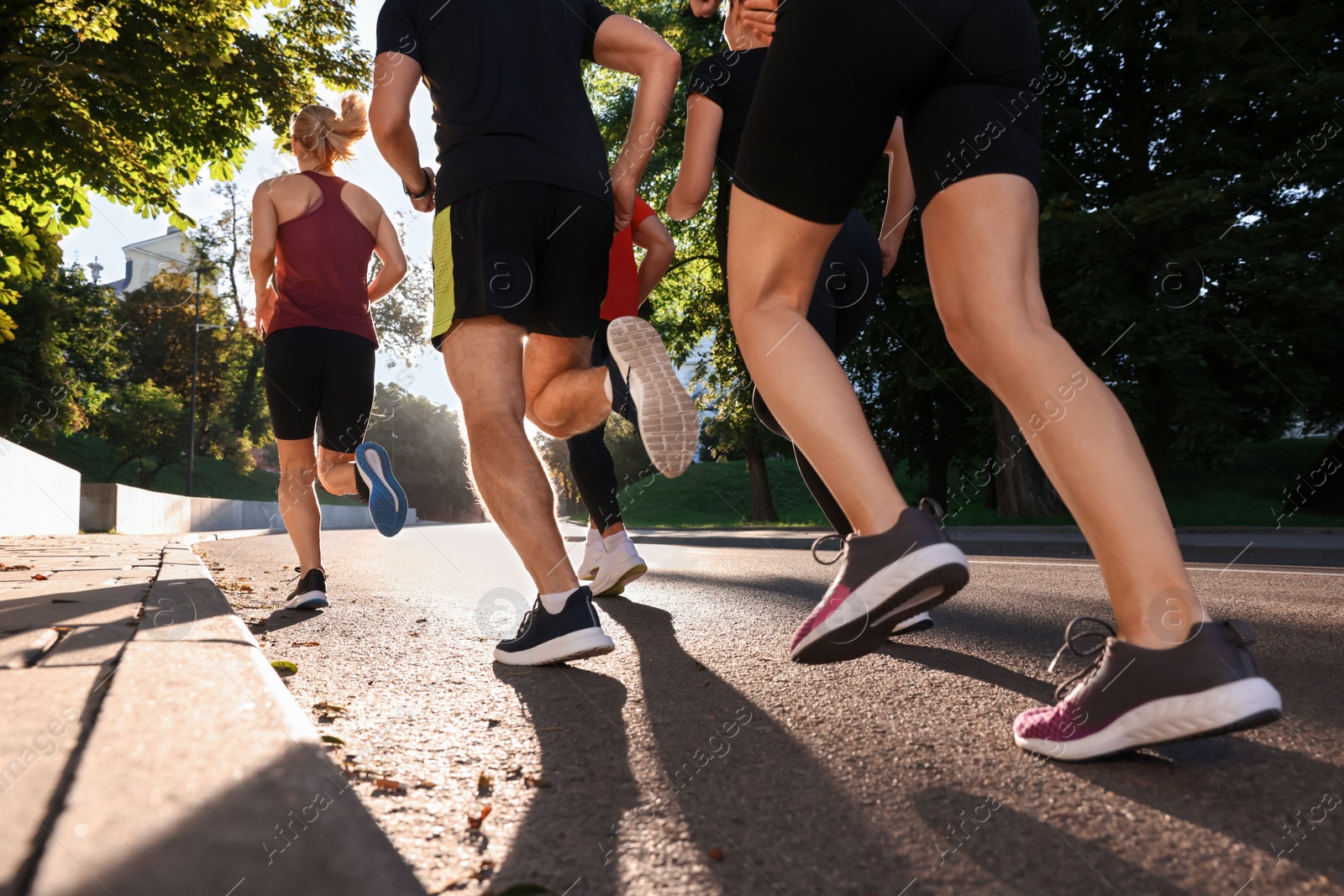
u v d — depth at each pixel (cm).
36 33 897
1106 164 1593
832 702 187
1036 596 418
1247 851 106
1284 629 299
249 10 1073
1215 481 2042
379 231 398
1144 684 133
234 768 111
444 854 110
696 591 454
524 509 225
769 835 115
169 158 1088
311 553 382
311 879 84
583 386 270
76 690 146
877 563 142
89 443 4428
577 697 197
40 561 489
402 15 254
